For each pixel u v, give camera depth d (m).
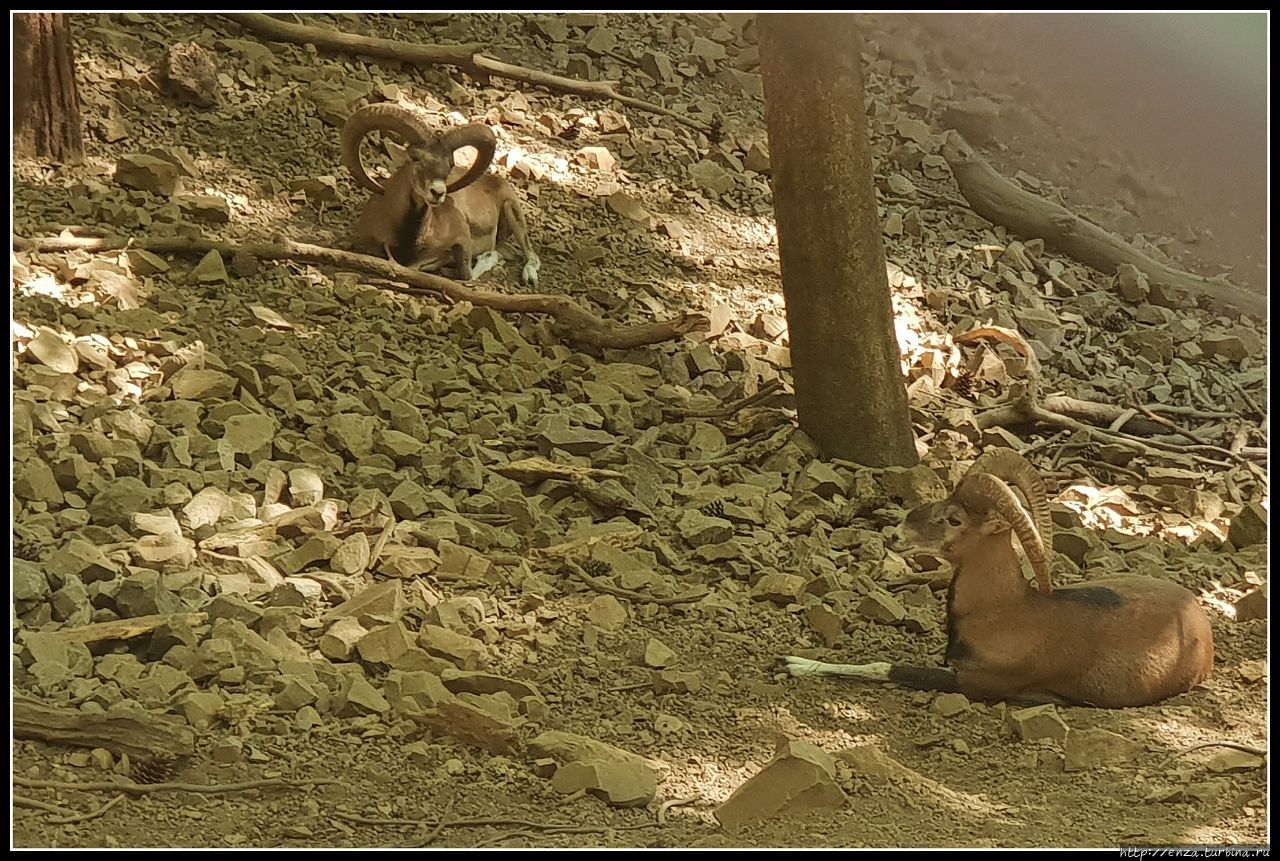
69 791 4.81
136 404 7.50
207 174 10.24
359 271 9.52
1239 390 11.34
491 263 10.25
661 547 7.23
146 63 10.99
